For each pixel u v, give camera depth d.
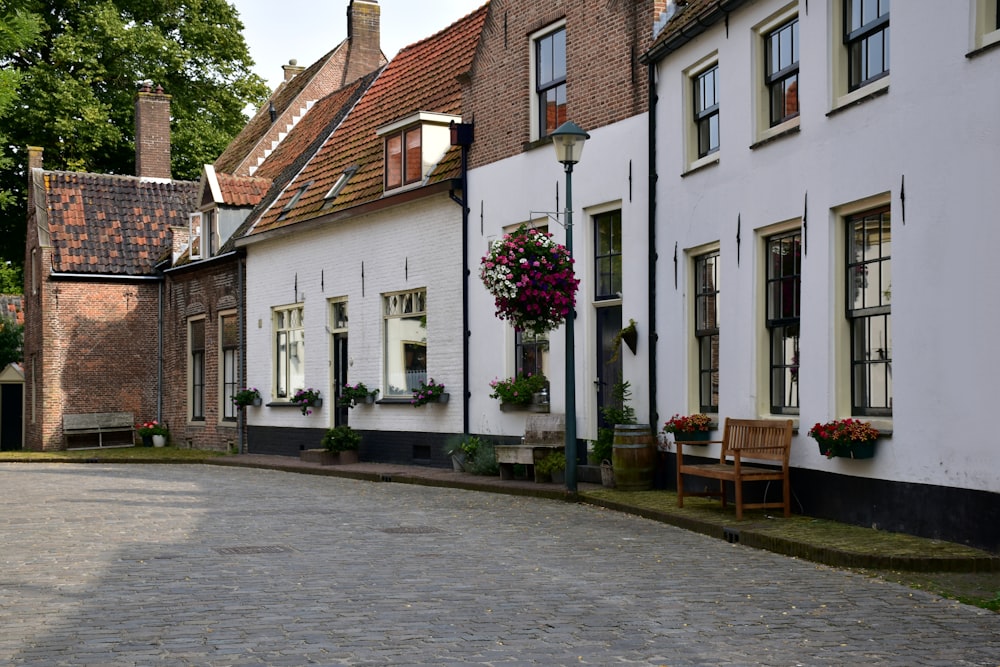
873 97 10.45
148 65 34.91
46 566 9.05
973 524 9.04
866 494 10.48
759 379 12.47
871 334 10.72
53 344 28.84
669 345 14.34
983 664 5.85
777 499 12.12
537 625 6.77
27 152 33.25
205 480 18.30
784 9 12.07
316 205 22.75
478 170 18.25
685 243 14.01
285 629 6.66
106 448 28.45
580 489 14.43
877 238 10.64
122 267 29.45
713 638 6.43
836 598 7.58
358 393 20.83
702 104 13.93
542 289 13.64
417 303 19.88
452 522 11.98
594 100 15.89
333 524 11.87
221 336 26.59
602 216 15.98
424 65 22.86
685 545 10.13
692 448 13.71
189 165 35.94
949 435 9.34
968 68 9.16
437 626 6.74
